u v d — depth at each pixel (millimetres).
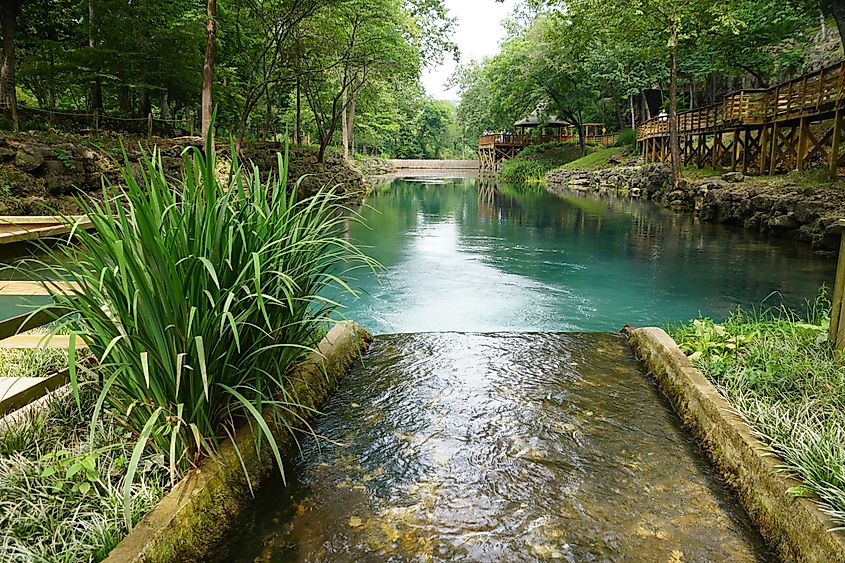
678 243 8297
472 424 2266
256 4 12672
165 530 1374
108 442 1729
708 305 5039
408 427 2240
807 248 7570
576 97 24938
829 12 12875
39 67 12867
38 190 7441
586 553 1519
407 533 1604
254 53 14672
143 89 13484
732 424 1890
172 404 1637
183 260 1531
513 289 5730
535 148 28984
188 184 1802
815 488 1465
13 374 2227
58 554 1286
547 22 23453
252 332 1864
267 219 1977
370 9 13750
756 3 13289
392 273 6523
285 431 2088
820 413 1941
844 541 1275
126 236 1585
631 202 14930
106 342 1620
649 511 1705
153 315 1534
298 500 1761
